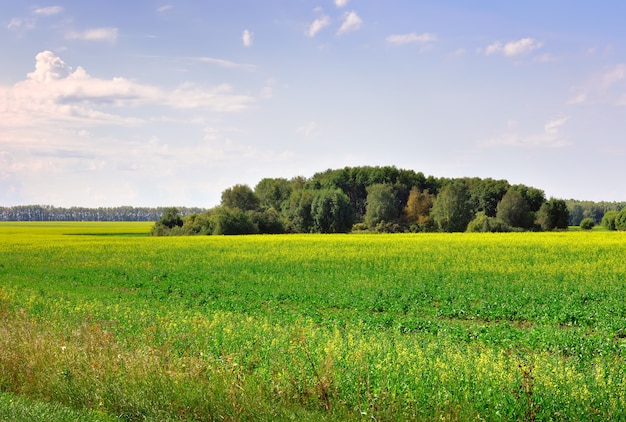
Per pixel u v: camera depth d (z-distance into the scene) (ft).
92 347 38.29
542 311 65.92
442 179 428.97
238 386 31.27
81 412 31.73
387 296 79.05
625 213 318.45
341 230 313.53
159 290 90.27
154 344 40.86
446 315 67.87
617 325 56.65
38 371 36.14
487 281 90.68
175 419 30.60
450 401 30.25
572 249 136.05
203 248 157.69
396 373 34.09
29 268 122.31
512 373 33.55
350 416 29.84
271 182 434.30
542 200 361.30
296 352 38.01
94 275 110.52
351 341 42.01
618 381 33.06
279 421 29.50
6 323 46.62
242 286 91.45
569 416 28.94
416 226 323.98
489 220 275.59
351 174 438.40
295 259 126.11
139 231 337.93
